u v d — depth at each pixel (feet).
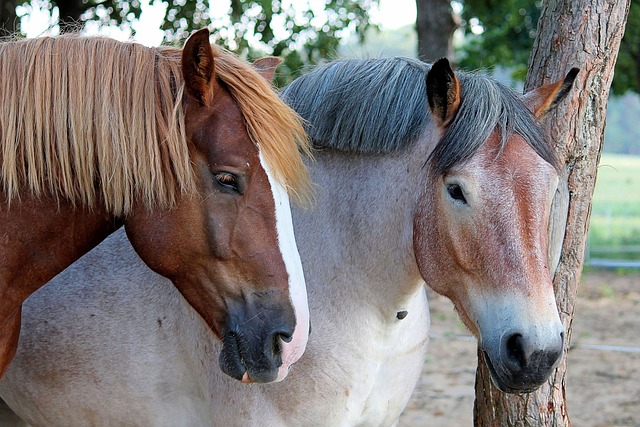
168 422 11.73
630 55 61.77
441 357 30.22
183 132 8.90
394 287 10.93
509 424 12.85
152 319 11.52
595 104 12.44
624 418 22.77
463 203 9.64
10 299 9.60
